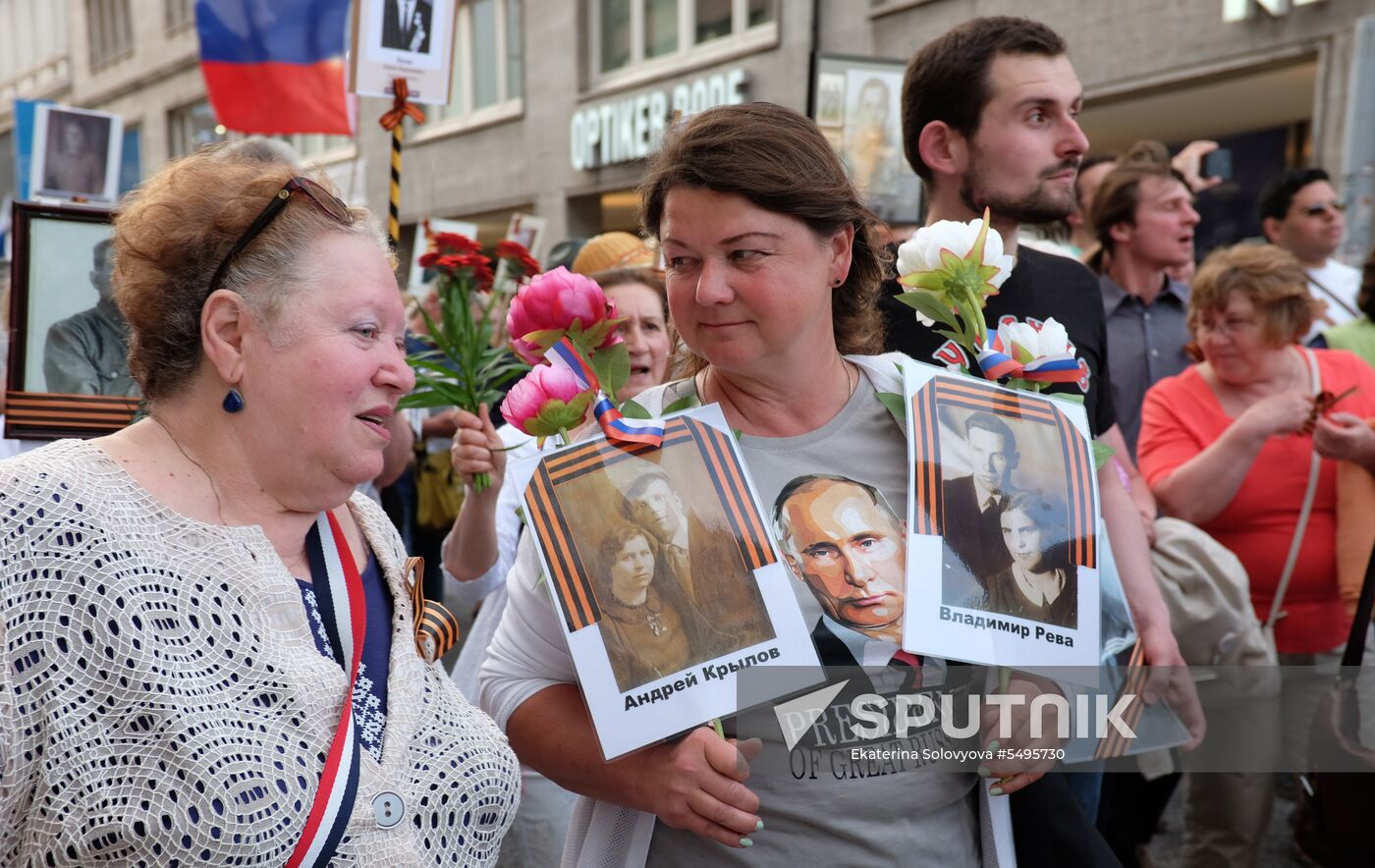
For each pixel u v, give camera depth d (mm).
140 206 1355
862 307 1787
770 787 1560
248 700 1277
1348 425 2998
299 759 1285
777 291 1500
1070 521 1649
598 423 1575
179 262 1322
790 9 10141
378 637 1453
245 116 4684
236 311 1320
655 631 1501
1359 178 5699
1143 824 3061
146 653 1215
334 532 1470
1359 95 5711
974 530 1600
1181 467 3230
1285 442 3158
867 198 1730
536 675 1677
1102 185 4117
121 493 1281
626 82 11820
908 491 1610
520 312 1564
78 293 2305
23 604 1193
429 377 2676
